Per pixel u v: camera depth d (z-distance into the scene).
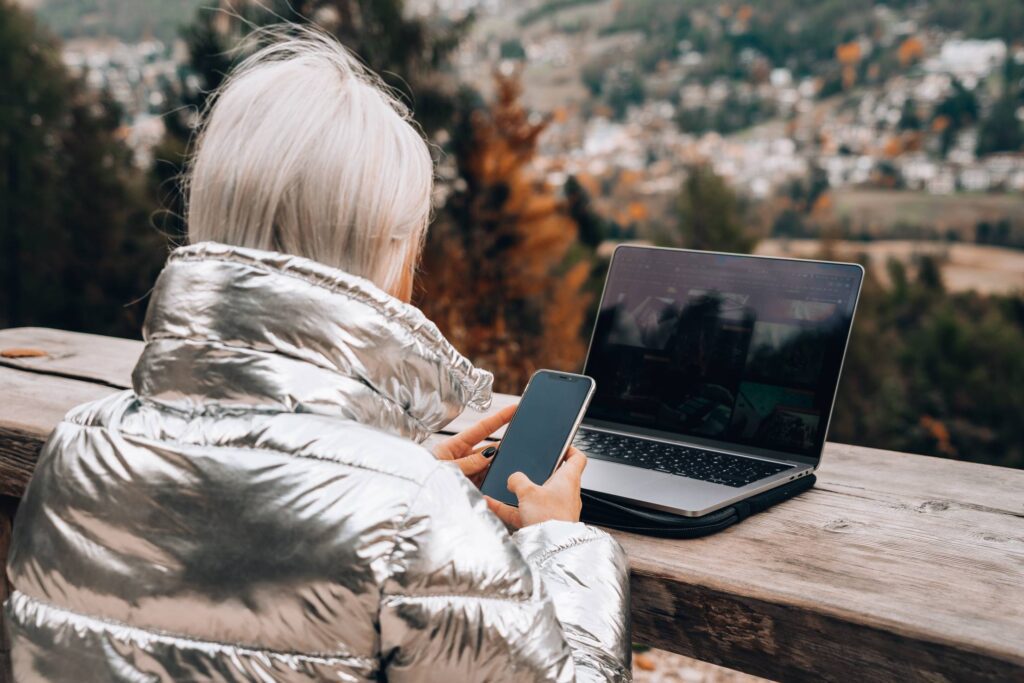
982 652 0.67
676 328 1.23
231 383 0.62
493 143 6.04
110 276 8.98
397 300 0.65
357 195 0.65
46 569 0.64
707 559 0.84
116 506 0.62
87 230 8.95
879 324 9.28
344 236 0.65
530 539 0.76
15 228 9.18
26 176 9.17
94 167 8.88
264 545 0.58
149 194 7.18
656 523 0.91
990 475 1.14
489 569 0.59
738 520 0.95
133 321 7.39
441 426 0.72
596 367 1.28
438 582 0.58
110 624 0.62
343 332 0.63
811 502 1.03
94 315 9.07
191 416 0.63
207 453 0.61
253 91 0.67
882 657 0.72
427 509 0.59
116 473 0.62
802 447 1.09
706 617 0.81
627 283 1.29
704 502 0.93
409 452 0.61
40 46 9.63
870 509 1.00
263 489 0.59
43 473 0.67
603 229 7.15
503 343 5.09
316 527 0.57
